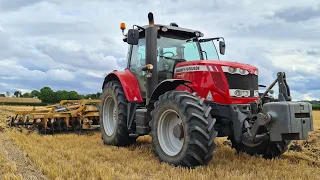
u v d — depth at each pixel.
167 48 6.57
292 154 6.29
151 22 5.99
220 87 5.36
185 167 4.82
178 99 5.02
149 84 6.04
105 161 5.33
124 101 7.01
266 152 5.77
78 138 7.90
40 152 5.64
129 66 7.38
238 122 5.18
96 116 9.37
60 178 4.02
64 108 9.59
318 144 7.10
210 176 4.33
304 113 4.63
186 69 5.79
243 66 5.56
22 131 8.59
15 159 5.22
